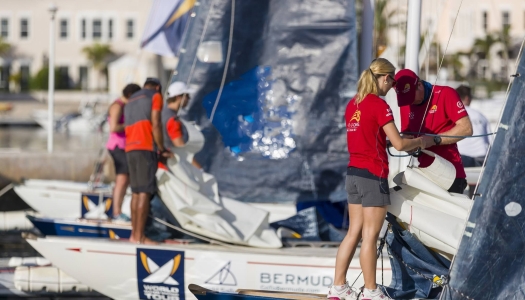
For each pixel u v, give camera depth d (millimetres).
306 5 31609
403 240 21922
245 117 31797
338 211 33625
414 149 21172
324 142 31719
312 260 26219
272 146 31781
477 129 36375
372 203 20344
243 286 26516
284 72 31766
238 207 29562
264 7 31781
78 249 27172
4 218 44125
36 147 98188
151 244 27641
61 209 41156
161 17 45719
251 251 27438
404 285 22016
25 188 41719
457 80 151000
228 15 31656
